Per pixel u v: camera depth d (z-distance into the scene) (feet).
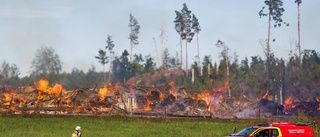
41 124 150.20
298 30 397.60
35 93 205.36
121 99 215.51
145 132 138.82
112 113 198.39
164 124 161.79
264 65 382.63
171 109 217.77
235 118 196.85
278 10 387.34
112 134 132.16
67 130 138.82
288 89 334.24
